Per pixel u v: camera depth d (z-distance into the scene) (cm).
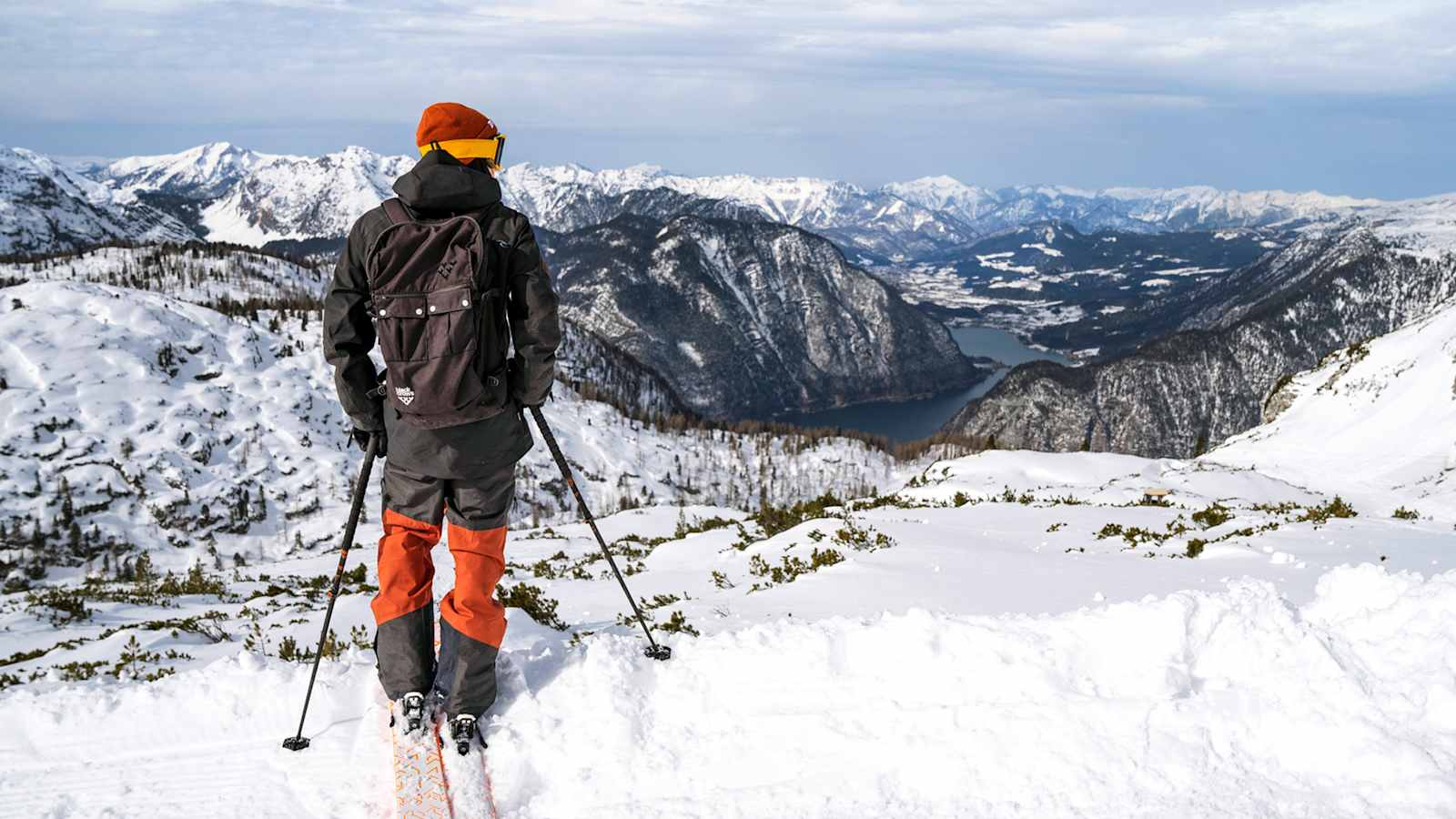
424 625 382
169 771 361
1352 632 352
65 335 19275
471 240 334
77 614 1141
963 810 299
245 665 432
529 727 365
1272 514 1330
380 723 384
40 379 17938
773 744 341
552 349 358
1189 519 1290
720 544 1326
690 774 336
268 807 334
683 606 750
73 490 15788
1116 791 296
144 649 721
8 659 798
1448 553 869
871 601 691
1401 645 326
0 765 367
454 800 327
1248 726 310
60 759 373
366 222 348
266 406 19825
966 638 373
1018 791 302
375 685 415
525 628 552
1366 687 309
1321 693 311
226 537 16338
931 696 353
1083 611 396
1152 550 981
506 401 358
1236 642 347
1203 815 279
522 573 1273
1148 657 350
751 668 387
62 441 16688
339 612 846
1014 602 661
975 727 328
